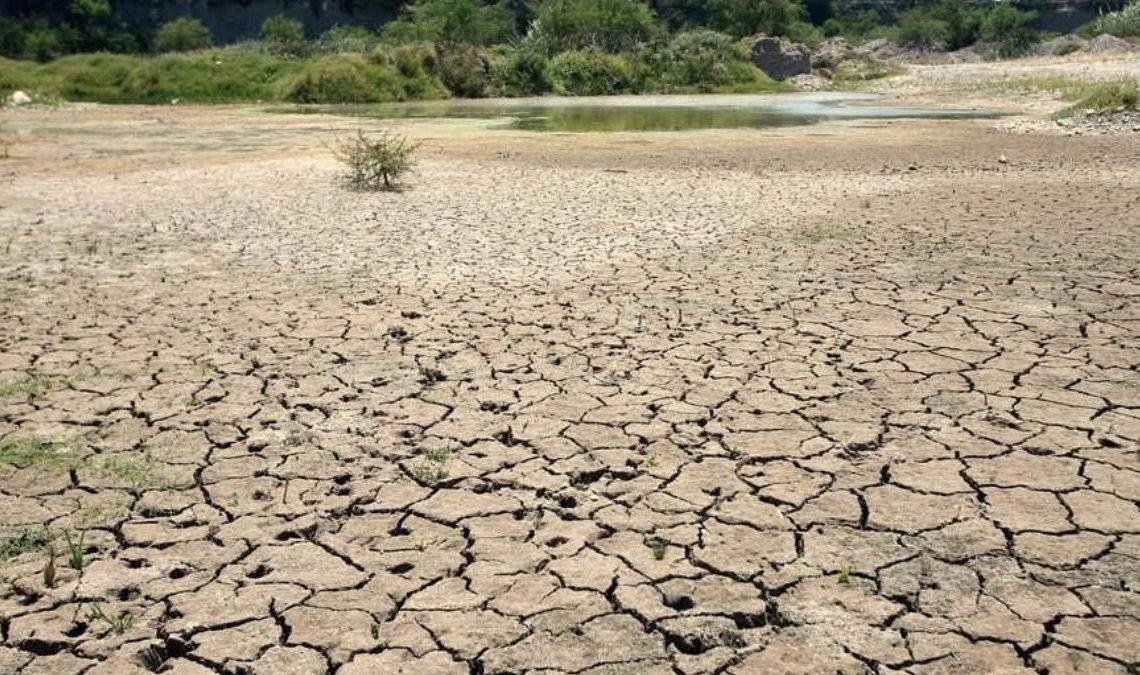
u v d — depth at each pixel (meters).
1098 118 20.27
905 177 12.91
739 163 14.93
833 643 2.92
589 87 42.22
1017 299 6.57
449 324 6.23
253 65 39.09
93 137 20.91
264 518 3.73
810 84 47.41
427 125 23.97
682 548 3.48
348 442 4.43
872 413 4.66
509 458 4.23
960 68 57.59
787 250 8.27
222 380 5.25
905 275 7.29
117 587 3.28
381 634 3.01
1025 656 2.85
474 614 3.11
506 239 8.95
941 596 3.15
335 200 11.42
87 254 8.43
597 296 6.85
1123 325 5.95
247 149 18.00
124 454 4.31
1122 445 4.27
